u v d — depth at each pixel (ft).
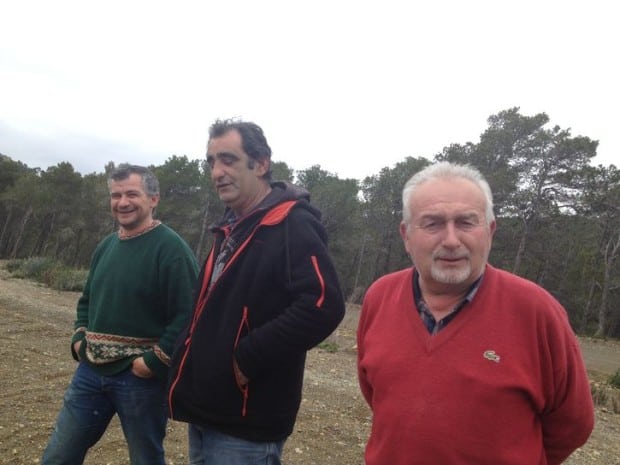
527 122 113.60
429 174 6.12
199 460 7.64
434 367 5.58
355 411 18.44
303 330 6.59
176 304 9.00
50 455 9.28
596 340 93.91
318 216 7.55
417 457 5.47
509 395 5.30
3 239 215.10
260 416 6.98
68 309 37.47
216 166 7.79
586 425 5.66
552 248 117.91
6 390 15.99
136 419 9.04
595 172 109.91
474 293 5.74
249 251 7.18
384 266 139.54
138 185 9.39
